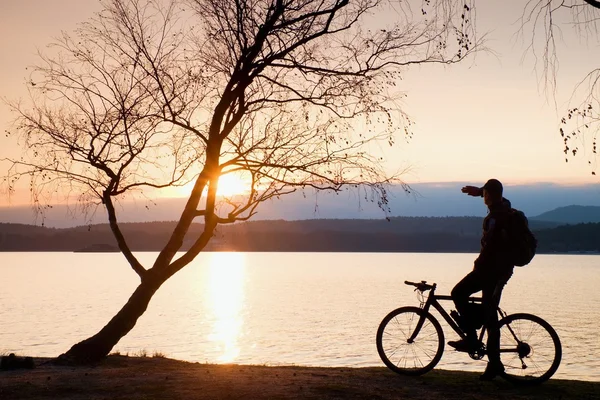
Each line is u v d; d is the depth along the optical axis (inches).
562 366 1514.5
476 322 323.3
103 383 320.2
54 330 2623.0
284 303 4424.2
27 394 299.7
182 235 482.6
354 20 469.7
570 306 3873.0
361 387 305.4
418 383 320.5
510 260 315.0
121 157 494.0
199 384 313.1
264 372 358.9
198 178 488.7
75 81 485.4
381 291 5689.0
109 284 6865.2
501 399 285.6
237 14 473.1
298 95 488.1
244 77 479.2
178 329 2827.3
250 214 497.0
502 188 323.3
